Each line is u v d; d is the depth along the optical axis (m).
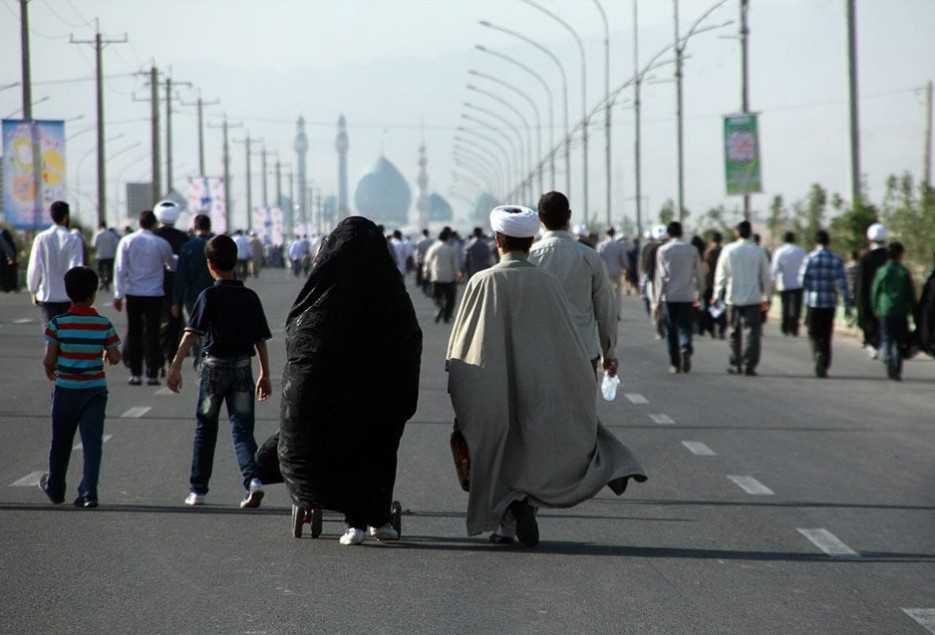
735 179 88.06
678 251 45.09
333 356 17.47
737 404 36.53
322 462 17.84
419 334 17.84
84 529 19.47
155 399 36.78
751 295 44.62
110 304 88.88
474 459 17.84
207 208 161.25
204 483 21.61
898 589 15.90
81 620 14.27
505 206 18.64
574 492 17.81
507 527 18.47
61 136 100.44
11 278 82.94
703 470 25.39
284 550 17.98
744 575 16.59
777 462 26.38
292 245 172.62
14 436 29.83
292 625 14.08
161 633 13.77
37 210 100.19
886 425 32.22
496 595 15.45
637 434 30.48
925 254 80.88
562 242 20.78
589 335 20.73
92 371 21.25
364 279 17.50
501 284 18.09
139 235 40.00
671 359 45.62
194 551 17.91
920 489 23.31
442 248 75.19
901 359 43.56
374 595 15.42
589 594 15.51
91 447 21.25
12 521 20.09
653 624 14.19
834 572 16.78
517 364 18.00
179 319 37.25
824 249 44.78
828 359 44.53
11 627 13.98
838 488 23.39
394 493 22.64
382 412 17.69
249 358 21.53
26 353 51.88
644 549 18.19
